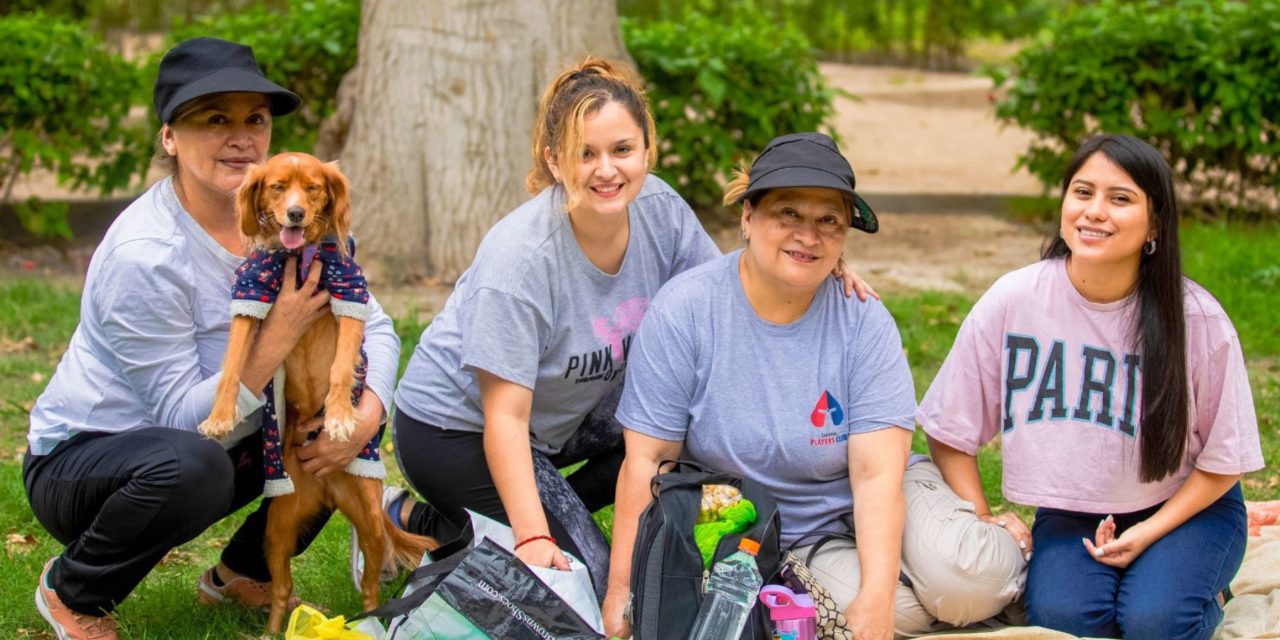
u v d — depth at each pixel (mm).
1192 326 3664
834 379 3602
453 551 3707
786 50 9883
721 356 3592
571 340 3662
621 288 3719
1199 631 3600
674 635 3287
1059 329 3783
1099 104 9844
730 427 3615
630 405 3648
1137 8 10203
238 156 3549
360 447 3664
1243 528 3791
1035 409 3818
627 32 9633
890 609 3449
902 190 11930
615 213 3488
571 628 3287
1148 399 3650
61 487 3576
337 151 8547
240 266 3553
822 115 10086
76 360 3680
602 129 3416
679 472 3650
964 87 17953
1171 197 3576
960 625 3760
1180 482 3805
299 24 9625
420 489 3945
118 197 10156
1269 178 9875
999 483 5180
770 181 3375
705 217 10094
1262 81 9492
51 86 8812
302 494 3684
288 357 3562
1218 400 3668
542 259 3549
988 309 3875
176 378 3555
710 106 9711
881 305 3674
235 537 3988
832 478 3709
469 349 3547
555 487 3756
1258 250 8500
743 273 3633
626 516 3578
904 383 3627
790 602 3328
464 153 8047
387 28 8109
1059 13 10492
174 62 3574
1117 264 3654
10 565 4258
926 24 21375
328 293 3492
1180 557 3648
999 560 3676
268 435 3561
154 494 3441
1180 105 9875
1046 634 3549
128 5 16594
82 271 8977
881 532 3529
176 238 3553
